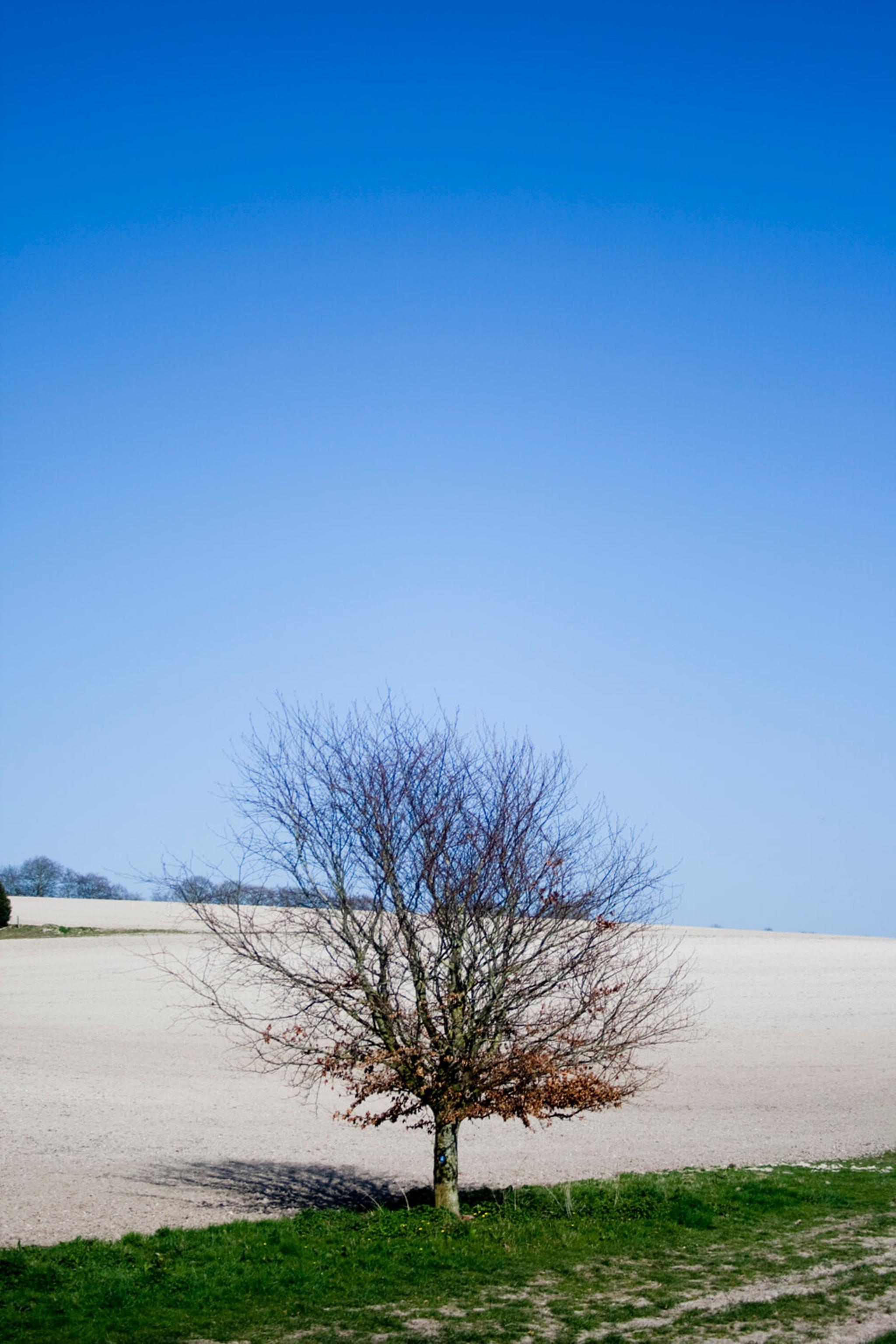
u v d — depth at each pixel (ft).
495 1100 46.93
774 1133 79.97
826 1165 64.75
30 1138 72.02
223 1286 37.58
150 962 191.11
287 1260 40.91
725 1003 160.04
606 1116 87.81
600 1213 49.83
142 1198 55.42
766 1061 117.80
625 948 50.98
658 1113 89.35
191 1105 88.38
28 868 395.55
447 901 46.98
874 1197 54.39
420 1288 38.06
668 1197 52.65
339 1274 39.45
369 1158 69.51
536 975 48.55
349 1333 33.12
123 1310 34.81
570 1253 43.19
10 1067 102.78
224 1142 73.82
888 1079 107.34
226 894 50.34
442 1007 46.68
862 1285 38.40
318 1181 61.98
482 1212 49.32
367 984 47.19
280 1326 33.73
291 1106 89.66
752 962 206.08
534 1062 46.21
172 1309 35.22
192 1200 55.47
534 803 48.88
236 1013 65.67
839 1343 31.96
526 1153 72.02
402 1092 49.34
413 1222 46.24
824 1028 140.46
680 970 66.49
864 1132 80.18
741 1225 48.55
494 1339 32.60
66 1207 52.34
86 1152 68.44
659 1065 114.52
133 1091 93.40
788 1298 36.88
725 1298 36.91
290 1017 52.13
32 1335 32.35
